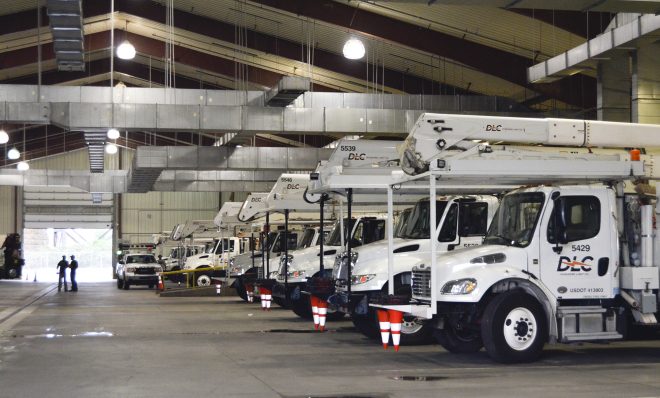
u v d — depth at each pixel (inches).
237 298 1290.6
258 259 1113.4
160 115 1087.6
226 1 1180.5
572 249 497.0
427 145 525.3
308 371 469.7
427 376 446.6
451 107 1167.6
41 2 1194.6
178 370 478.9
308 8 1129.4
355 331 703.7
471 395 386.0
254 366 492.4
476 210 624.4
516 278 490.0
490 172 489.1
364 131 1134.4
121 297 1355.8
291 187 829.2
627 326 530.0
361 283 605.0
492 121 536.4
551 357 521.0
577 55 924.6
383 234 785.6
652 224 505.7
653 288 498.3
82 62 920.3
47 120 1067.3
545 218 495.8
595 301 502.9
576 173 497.0
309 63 1253.7
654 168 551.5
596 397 378.6
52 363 515.2
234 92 1131.3
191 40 1421.0
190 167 1453.0
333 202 808.3
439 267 497.0
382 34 1144.8
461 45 1163.9
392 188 546.3
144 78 1759.4
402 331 601.3
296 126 1119.0
